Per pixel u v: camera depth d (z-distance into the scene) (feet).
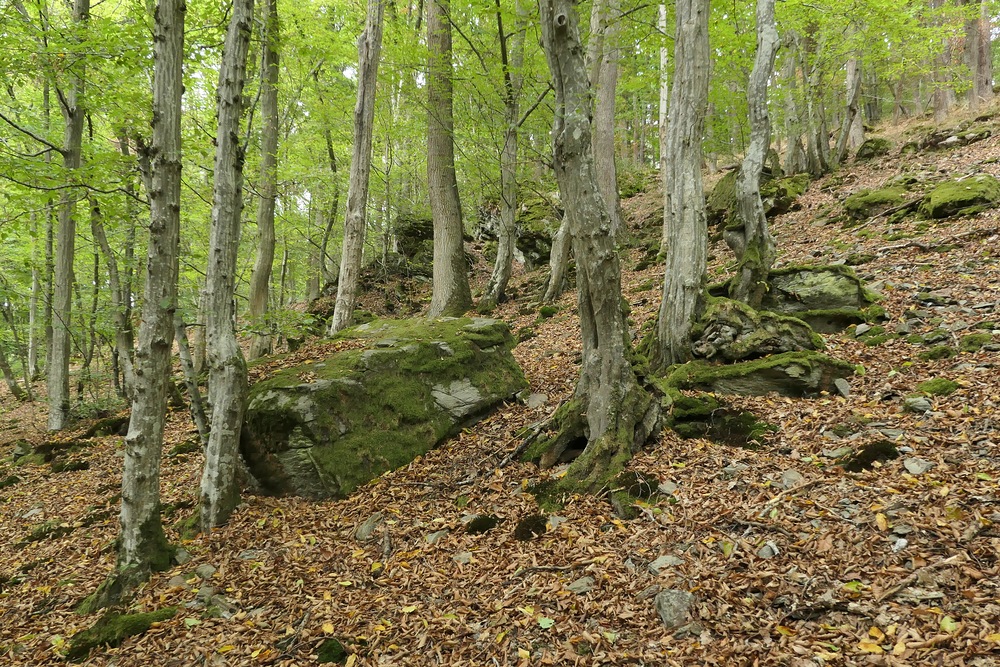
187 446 28.78
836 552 11.59
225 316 19.16
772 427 17.75
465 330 27.07
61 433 38.47
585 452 17.61
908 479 13.28
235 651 12.55
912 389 17.75
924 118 65.57
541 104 40.32
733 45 38.60
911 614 9.57
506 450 20.75
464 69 38.93
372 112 37.09
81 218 26.35
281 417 20.08
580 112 15.97
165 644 13.15
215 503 18.92
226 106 18.19
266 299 41.52
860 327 22.63
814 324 24.00
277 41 26.48
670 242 23.27
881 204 37.81
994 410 15.07
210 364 19.15
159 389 16.28
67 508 24.67
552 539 14.74
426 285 62.13
